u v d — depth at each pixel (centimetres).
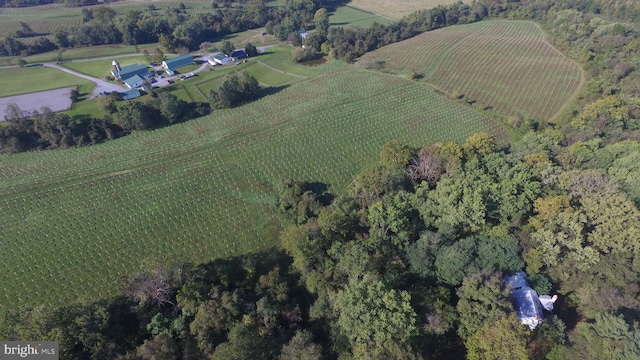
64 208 9250
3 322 5644
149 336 6181
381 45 18888
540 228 6869
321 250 7262
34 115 12181
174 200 9544
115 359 5484
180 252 8319
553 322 5712
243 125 12462
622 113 10450
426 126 12369
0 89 14975
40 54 18688
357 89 14550
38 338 5388
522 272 6619
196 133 12131
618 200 6956
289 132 12069
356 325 5425
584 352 5375
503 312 5494
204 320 5903
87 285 7569
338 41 17962
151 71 16562
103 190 9788
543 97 13412
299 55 17762
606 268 6144
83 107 13575
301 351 5359
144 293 6444
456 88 14388
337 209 8138
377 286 5731
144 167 10581
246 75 14112
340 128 12244
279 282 7094
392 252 7062
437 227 7544
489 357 5084
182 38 19525
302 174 10494
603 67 13888
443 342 5819
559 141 9969
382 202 7981
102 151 11350
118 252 8238
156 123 12606
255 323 6022
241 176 10350
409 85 14750
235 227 8938
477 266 6412
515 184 7612
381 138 11838
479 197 7206
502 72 15200
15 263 7944
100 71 16938
